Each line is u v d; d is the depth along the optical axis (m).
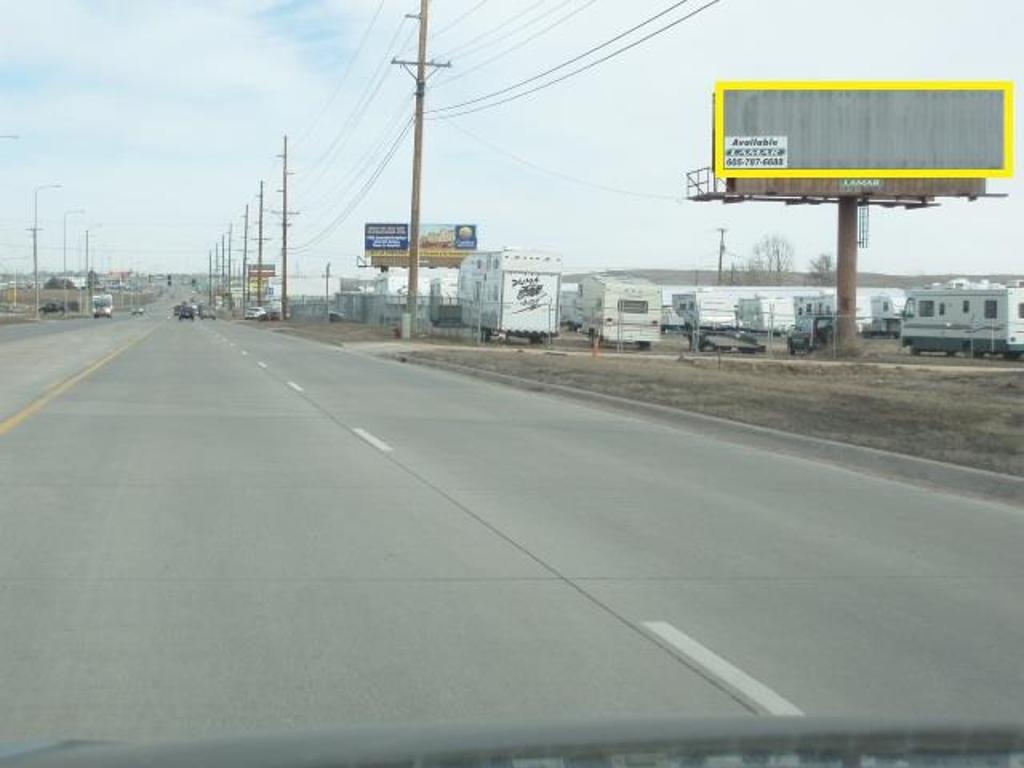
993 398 24.11
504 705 5.41
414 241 53.53
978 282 57.56
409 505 11.06
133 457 13.89
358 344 50.41
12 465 13.06
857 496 12.36
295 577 8.01
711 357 46.53
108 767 3.20
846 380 32.09
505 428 18.61
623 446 16.56
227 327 80.94
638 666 6.11
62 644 6.34
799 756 3.29
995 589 8.12
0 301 184.25
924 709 5.47
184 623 6.80
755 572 8.52
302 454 14.59
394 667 6.01
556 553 9.03
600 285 55.22
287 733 3.67
